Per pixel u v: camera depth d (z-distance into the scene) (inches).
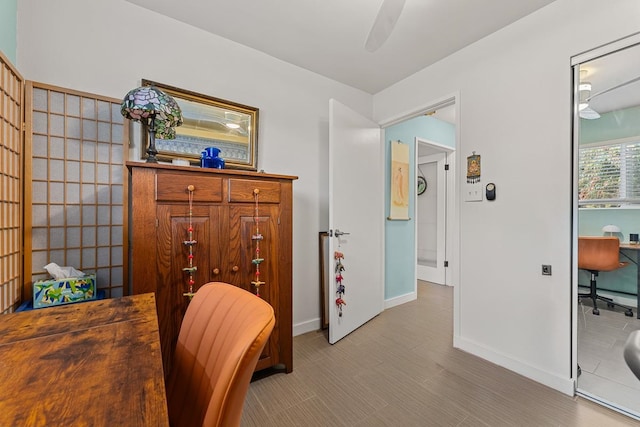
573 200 62.8
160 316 53.5
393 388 64.6
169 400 33.8
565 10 63.5
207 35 77.3
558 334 64.5
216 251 60.1
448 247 160.7
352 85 109.3
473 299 80.6
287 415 55.9
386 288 123.6
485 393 62.9
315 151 99.8
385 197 123.8
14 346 27.5
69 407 18.8
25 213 55.4
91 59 62.6
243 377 21.8
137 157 67.6
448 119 152.7
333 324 87.3
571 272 62.9
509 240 73.0
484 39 78.6
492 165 76.5
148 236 52.4
